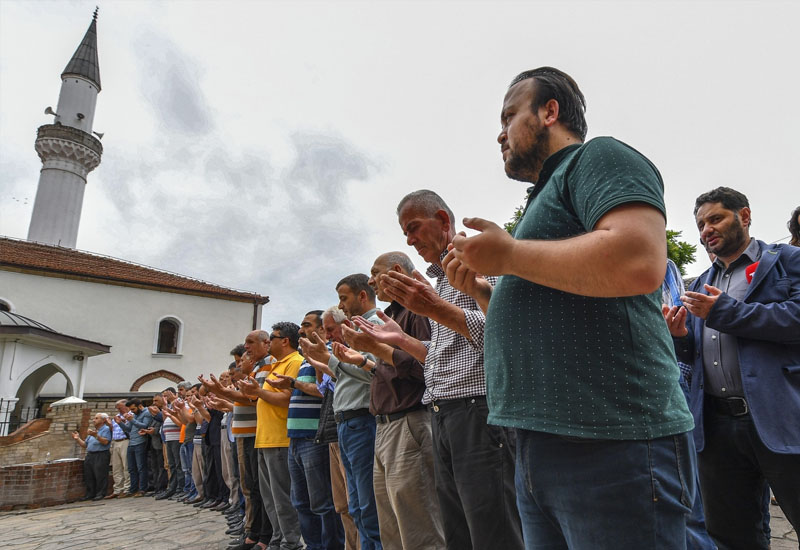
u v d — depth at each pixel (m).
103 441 10.62
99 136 36.00
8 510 9.51
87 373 21.67
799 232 3.50
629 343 1.15
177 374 23.91
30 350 16.36
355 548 3.86
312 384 4.06
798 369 2.14
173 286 24.61
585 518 1.11
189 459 8.74
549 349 1.18
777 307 2.19
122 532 6.26
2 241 23.84
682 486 1.14
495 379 1.30
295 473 4.22
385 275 2.08
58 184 32.94
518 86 1.49
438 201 2.69
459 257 1.09
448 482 2.26
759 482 2.36
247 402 5.02
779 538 3.79
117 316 23.05
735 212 2.64
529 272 1.03
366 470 3.32
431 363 2.39
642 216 0.99
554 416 1.14
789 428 2.07
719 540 2.43
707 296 2.34
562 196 1.26
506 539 1.99
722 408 2.40
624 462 1.10
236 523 5.74
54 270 21.61
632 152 1.15
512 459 2.07
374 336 2.68
